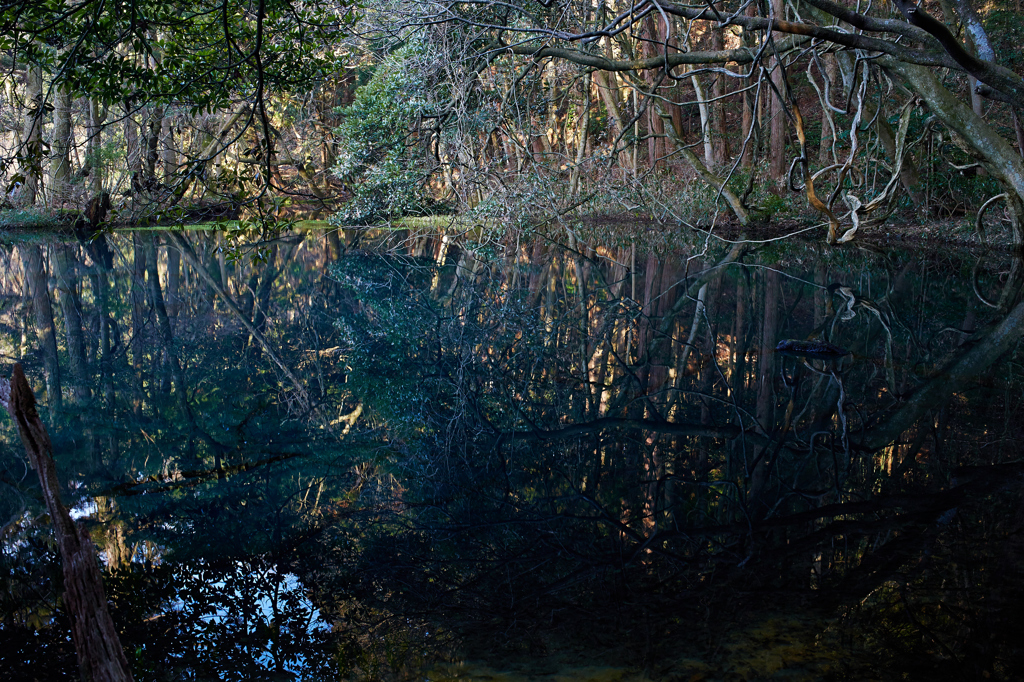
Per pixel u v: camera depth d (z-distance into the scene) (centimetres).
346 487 296
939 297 710
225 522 262
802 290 774
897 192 1072
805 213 1333
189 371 512
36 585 223
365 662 175
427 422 381
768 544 236
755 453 325
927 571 213
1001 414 362
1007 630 183
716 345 546
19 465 333
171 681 167
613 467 312
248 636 188
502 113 1262
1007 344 504
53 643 191
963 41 1040
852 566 219
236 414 404
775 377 453
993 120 1180
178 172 425
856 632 183
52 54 643
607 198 1447
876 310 649
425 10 1025
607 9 1027
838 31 662
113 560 237
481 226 1438
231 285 949
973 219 1141
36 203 1738
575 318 676
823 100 973
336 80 1042
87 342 617
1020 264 927
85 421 397
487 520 262
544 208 1377
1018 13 1096
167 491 295
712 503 271
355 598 209
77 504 284
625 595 206
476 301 793
